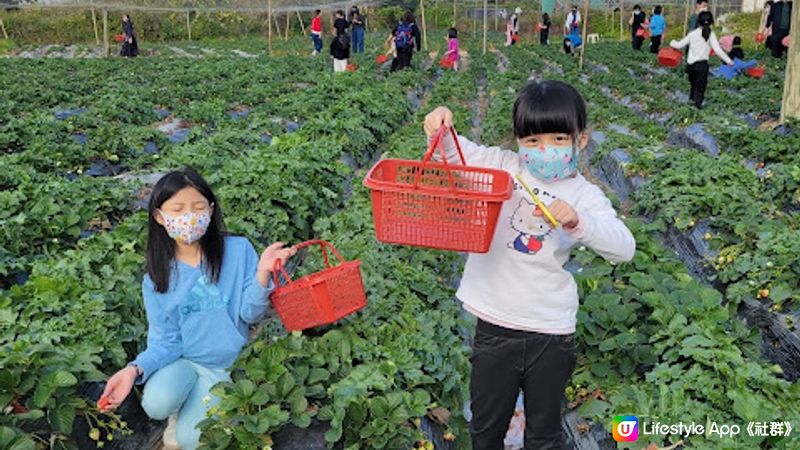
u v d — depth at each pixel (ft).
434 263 23.29
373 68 91.45
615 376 17.15
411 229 11.40
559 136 11.14
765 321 20.47
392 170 12.57
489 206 10.89
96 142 38.14
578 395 17.24
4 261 21.88
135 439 16.40
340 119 42.96
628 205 34.65
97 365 16.28
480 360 12.37
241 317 14.69
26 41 158.10
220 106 54.34
